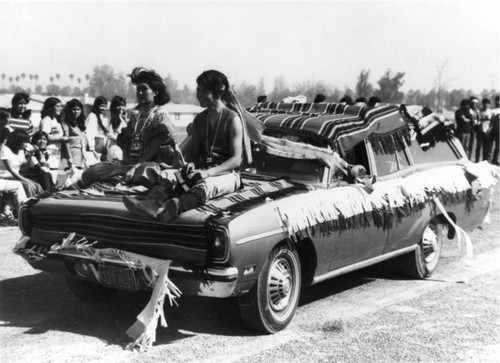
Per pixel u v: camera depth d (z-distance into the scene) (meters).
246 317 4.88
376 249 5.91
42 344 4.65
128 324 5.11
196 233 4.49
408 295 6.20
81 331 4.93
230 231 4.43
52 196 5.21
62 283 6.28
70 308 5.50
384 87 26.70
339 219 5.32
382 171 6.15
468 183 7.10
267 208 4.77
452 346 4.86
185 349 4.61
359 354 4.64
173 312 5.43
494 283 6.68
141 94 5.41
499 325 5.36
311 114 6.27
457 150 7.48
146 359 4.39
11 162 9.07
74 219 4.98
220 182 4.84
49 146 10.87
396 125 6.38
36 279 6.41
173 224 4.56
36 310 5.44
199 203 4.66
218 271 4.41
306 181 5.56
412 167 6.58
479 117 18.53
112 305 5.61
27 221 5.21
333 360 4.50
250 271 4.62
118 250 4.61
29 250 5.09
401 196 6.00
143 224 4.68
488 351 4.77
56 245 4.91
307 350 4.67
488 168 7.59
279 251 4.94
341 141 5.72
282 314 5.07
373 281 6.70
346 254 5.52
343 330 5.14
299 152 5.54
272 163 5.84
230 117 5.33
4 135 9.14
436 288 6.47
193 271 4.45
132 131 5.48
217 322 5.20
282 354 4.57
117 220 4.78
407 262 6.66
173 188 4.76
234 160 5.20
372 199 5.67
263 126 5.71
